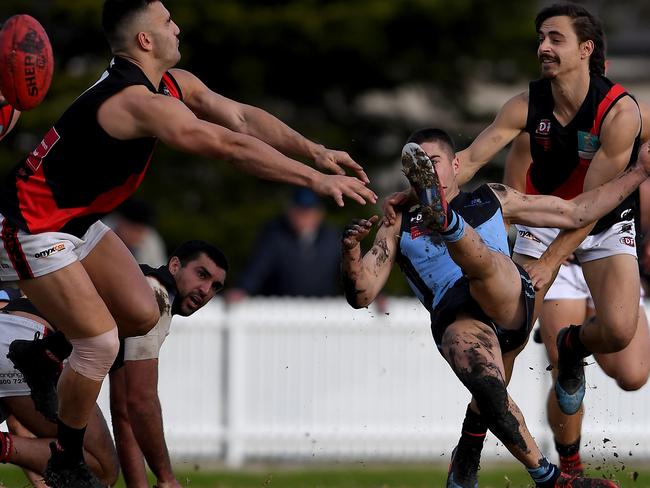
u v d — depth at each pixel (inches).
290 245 1723.7
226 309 1654.8
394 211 863.1
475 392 781.9
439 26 2748.5
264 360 1653.5
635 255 962.1
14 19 777.6
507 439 793.6
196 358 1644.9
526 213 870.4
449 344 800.3
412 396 1657.2
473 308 820.6
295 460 1646.2
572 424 1024.2
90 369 784.3
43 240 767.7
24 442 903.7
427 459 1653.5
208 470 1526.8
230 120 876.6
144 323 835.4
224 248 2618.1
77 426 802.2
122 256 824.9
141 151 771.4
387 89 2849.4
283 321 1654.8
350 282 837.8
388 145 2898.6
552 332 1026.7
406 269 861.2
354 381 1657.2
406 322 1660.9
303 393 1653.5
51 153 766.5
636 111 911.7
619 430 1622.8
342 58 2760.8
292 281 1720.0
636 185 865.5
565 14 908.0
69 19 2691.9
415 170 753.6
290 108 2859.3
